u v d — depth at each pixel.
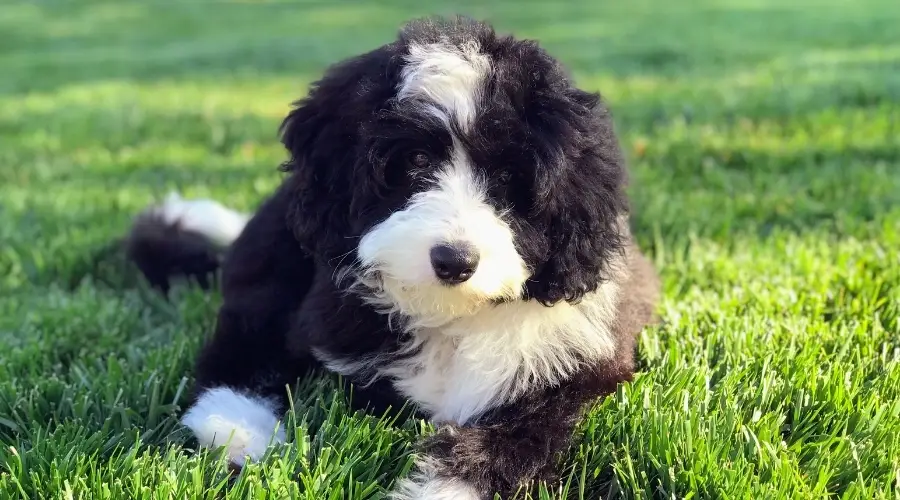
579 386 1.03
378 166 0.98
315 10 5.71
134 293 1.39
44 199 1.80
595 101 1.02
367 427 1.01
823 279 1.30
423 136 0.97
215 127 2.47
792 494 0.95
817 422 1.04
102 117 2.63
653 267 1.30
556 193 0.98
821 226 1.50
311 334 1.08
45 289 1.41
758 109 2.32
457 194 0.96
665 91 2.67
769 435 1.01
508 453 0.97
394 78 1.00
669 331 1.18
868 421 1.03
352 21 5.05
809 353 1.13
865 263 1.34
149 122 2.56
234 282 1.16
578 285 1.01
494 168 0.98
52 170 2.07
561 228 1.00
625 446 1.00
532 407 1.01
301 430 0.99
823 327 1.19
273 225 1.14
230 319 1.14
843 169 1.79
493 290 0.96
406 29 1.05
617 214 1.02
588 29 4.30
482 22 1.06
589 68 3.17
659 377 1.09
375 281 1.02
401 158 0.99
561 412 1.01
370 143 0.99
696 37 3.88
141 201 1.78
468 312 1.00
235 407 1.06
